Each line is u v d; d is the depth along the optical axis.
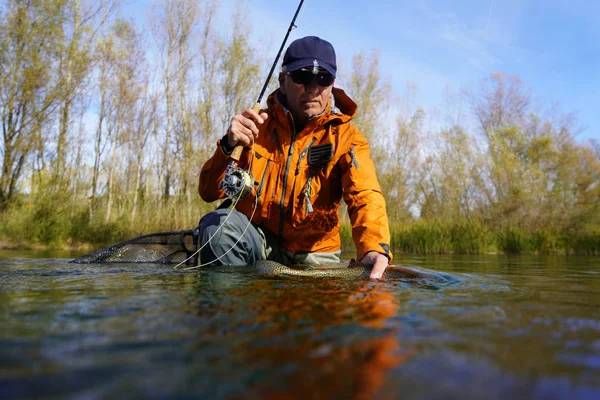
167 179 16.52
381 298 1.23
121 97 15.35
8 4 11.66
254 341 0.72
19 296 1.24
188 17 17.33
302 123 2.61
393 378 0.54
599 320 0.94
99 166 14.89
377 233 2.12
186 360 0.61
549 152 16.88
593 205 10.76
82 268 2.33
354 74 19.00
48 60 12.18
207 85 17.45
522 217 11.59
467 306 1.10
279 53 2.82
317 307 1.06
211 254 2.45
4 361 0.60
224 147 2.44
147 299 1.18
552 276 2.46
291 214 2.52
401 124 20.19
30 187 11.35
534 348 0.69
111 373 0.55
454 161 14.66
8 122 11.61
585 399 0.48
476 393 0.49
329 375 0.55
